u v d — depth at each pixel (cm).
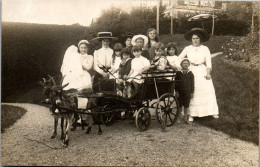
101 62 760
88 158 516
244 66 915
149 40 801
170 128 682
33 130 671
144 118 651
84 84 703
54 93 543
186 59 696
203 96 707
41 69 1048
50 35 1041
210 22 1061
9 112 819
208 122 702
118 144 580
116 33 902
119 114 698
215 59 1005
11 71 1014
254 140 610
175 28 993
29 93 1040
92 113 591
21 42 1016
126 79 673
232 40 1055
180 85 702
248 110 724
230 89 812
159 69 678
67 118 576
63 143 582
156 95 686
